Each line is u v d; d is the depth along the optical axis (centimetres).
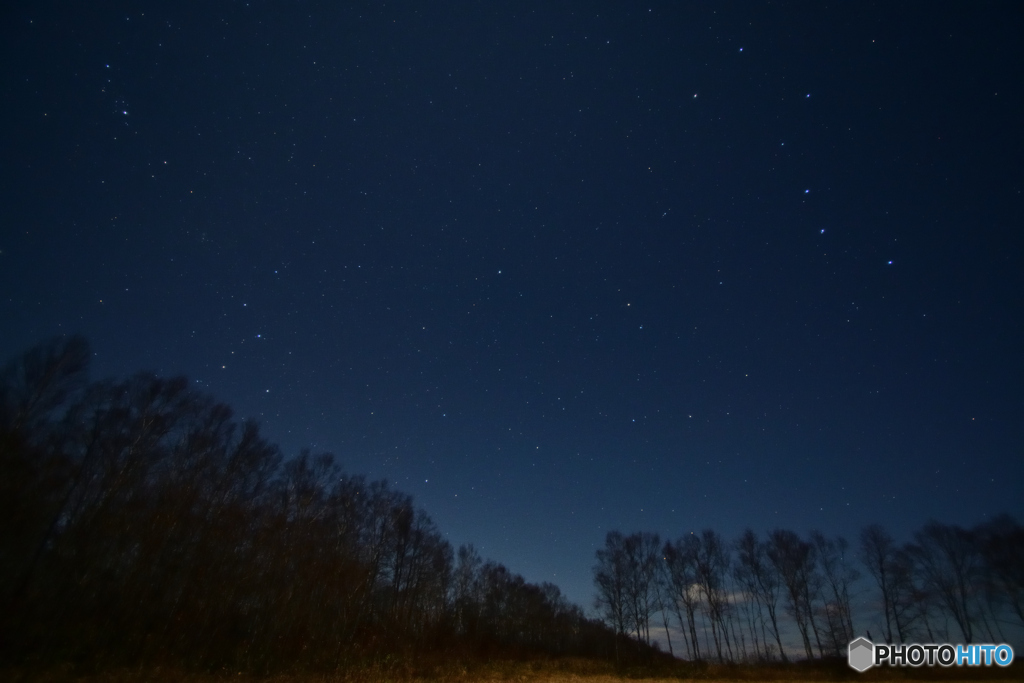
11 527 2180
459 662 3759
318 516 3603
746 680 3766
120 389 2798
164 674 2122
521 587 6550
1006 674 3656
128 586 2444
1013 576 4084
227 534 2912
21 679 1772
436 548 5159
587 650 5947
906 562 4666
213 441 3103
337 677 2625
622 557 5875
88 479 2580
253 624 2948
